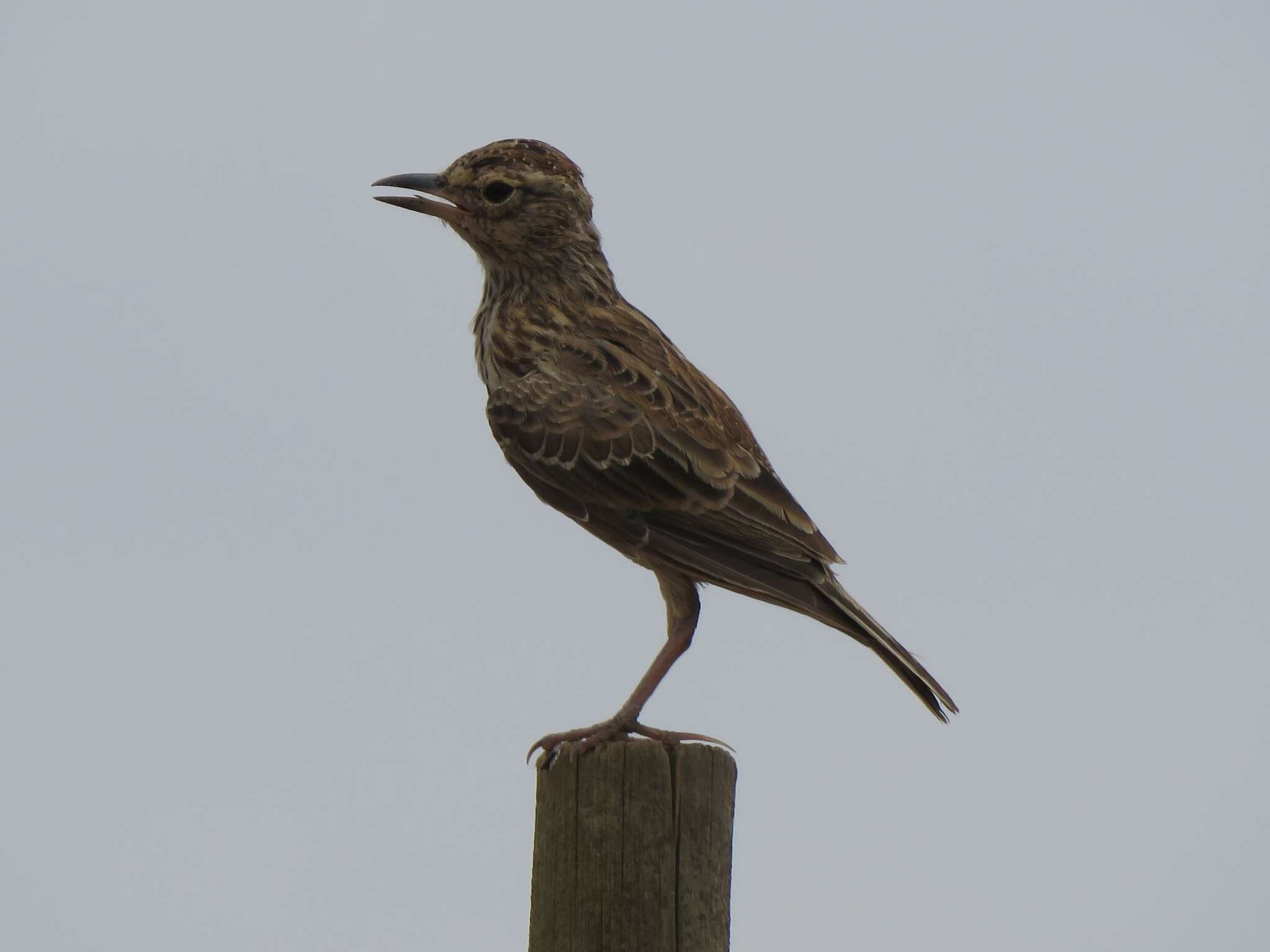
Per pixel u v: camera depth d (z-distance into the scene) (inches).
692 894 355.6
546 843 365.4
